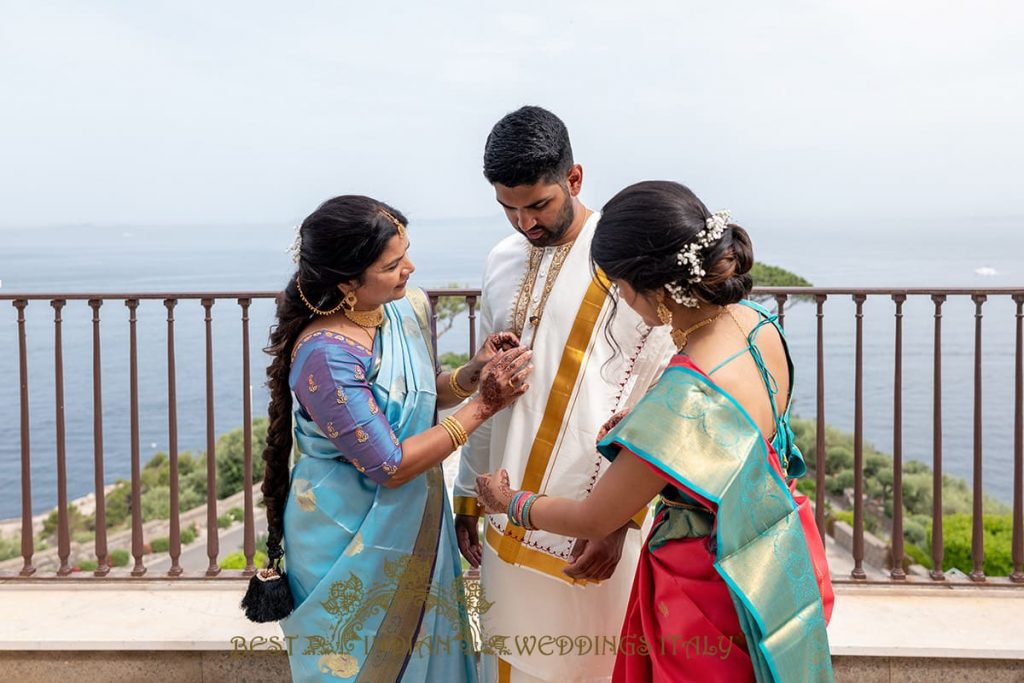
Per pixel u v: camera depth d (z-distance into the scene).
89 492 48.19
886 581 2.90
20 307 2.99
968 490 26.61
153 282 177.25
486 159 1.90
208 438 3.04
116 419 62.53
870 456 28.08
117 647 2.57
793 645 1.54
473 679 2.15
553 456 1.98
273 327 2.01
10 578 3.01
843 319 90.62
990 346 77.94
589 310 1.97
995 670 2.49
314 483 1.94
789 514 1.58
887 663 2.51
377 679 1.97
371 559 1.93
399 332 1.98
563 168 1.90
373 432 1.84
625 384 1.97
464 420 1.90
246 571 3.05
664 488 1.66
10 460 53.47
